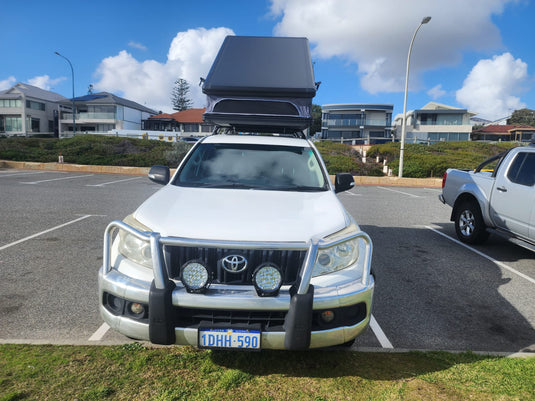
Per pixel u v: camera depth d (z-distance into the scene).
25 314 3.42
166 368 2.64
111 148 24.16
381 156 23.94
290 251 2.40
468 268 5.11
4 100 54.50
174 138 40.03
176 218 2.63
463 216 6.47
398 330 3.34
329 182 3.59
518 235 5.22
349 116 51.19
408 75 18.48
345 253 2.56
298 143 4.18
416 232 7.28
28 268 4.58
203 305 2.27
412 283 4.52
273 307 2.28
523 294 4.23
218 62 5.58
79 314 3.45
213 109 4.89
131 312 2.45
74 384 2.43
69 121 53.47
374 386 2.51
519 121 76.31
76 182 13.95
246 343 2.32
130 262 2.53
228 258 2.37
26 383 2.42
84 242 5.75
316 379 2.58
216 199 3.01
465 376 2.63
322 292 2.37
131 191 11.72
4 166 19.81
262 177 3.58
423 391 2.46
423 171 19.89
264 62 5.64
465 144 28.95
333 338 2.41
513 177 5.41
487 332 3.35
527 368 2.73
